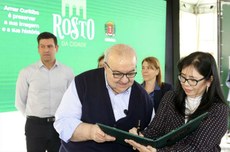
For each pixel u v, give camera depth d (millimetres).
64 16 3566
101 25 4043
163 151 1313
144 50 4691
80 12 3758
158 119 1535
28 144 2883
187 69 1370
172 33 5055
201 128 1368
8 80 3037
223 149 4328
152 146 1237
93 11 3932
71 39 3658
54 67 2910
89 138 1438
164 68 5066
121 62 1354
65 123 1506
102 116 1508
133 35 4512
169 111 1501
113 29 4207
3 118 3062
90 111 1518
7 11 2994
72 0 3650
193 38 6156
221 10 5547
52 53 2863
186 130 1293
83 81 1562
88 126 1446
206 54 1395
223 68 5500
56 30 3480
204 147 1344
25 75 2832
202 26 6180
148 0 4719
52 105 2867
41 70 2859
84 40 3824
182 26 5801
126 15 4391
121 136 1323
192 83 1365
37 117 2830
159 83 3125
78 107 1543
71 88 1577
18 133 3227
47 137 2863
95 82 1546
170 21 5074
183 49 5836
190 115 1414
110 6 4156
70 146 1564
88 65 3889
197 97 1436
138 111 1563
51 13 3420
